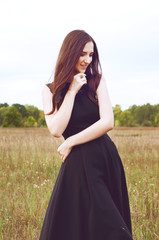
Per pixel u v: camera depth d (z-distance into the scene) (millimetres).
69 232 1489
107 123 1535
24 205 3164
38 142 9195
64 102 1538
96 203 1424
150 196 3318
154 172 5270
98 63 1714
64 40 1634
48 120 1650
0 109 95625
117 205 1583
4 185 4379
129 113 81938
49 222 1528
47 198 3439
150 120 79938
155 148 8773
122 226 1370
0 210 3049
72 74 1604
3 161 6180
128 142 10016
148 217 2824
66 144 1543
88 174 1483
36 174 5117
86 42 1585
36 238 2471
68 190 1531
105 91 1635
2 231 2605
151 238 2396
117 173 1602
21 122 83375
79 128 1604
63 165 1601
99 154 1550
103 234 1387
